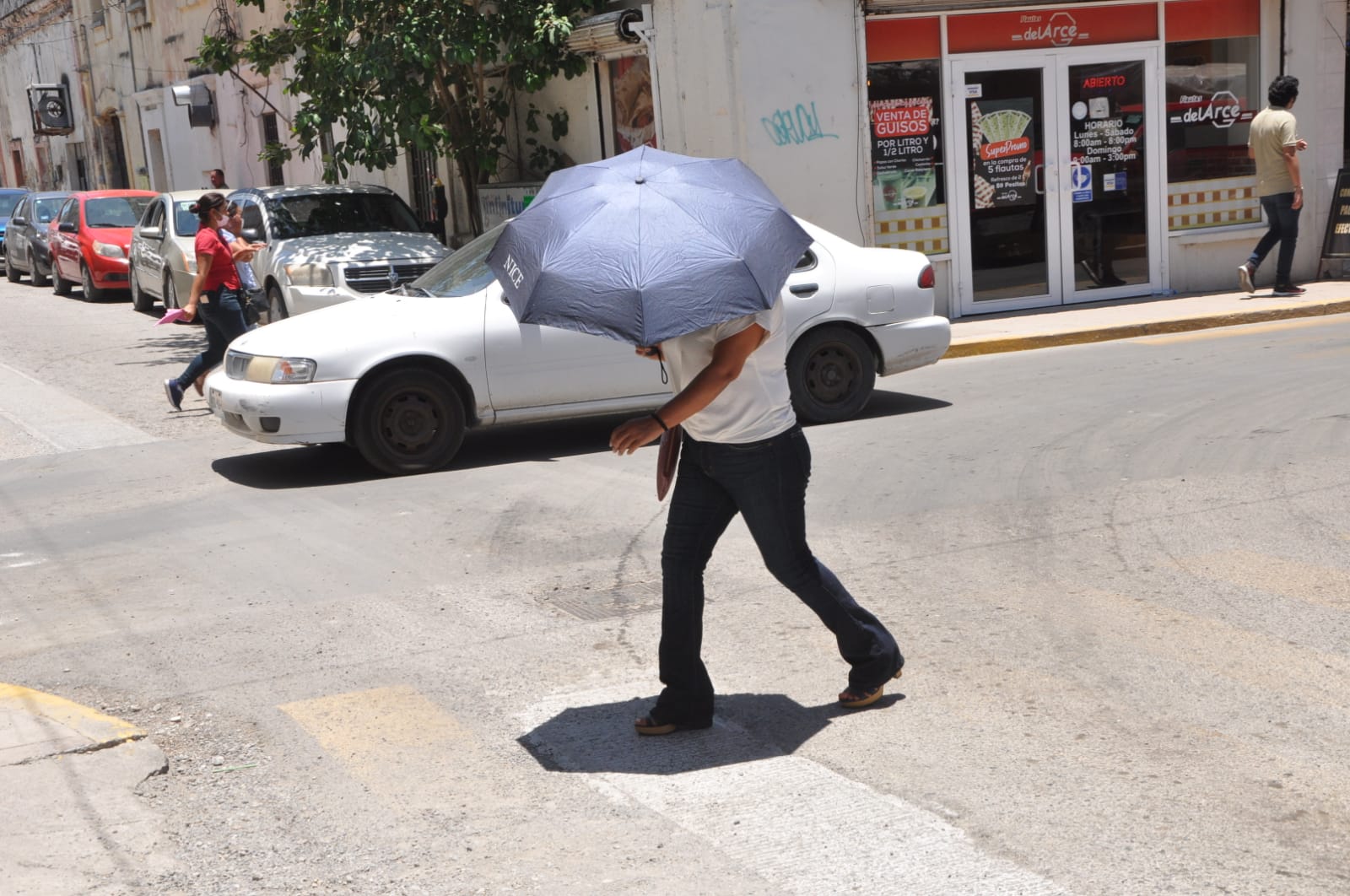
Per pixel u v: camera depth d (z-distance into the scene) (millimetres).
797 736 4742
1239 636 5418
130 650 5957
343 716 5109
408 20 14852
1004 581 6254
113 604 6621
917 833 3977
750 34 13719
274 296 13969
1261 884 3588
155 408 12297
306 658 5750
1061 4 14641
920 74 14430
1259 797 4086
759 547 4703
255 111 25750
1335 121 15711
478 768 4617
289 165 24906
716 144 14172
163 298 19156
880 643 4895
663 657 4746
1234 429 8844
